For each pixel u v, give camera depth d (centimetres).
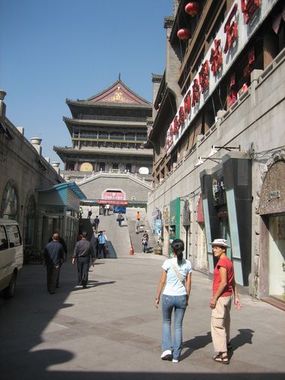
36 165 2533
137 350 739
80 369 636
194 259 2331
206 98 2342
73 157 9156
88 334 844
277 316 1050
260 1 1493
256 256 1330
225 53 1939
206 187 1859
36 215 2595
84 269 1516
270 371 647
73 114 9512
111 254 3428
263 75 1330
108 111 9431
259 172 1331
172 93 4003
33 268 2156
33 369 634
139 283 1672
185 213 2612
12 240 1291
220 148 1614
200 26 2886
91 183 7600
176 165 3128
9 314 1031
